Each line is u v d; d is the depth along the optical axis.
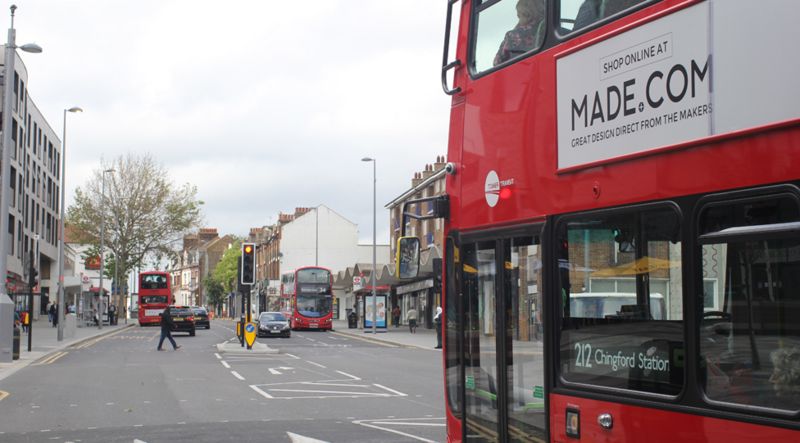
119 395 17.11
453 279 6.65
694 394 3.90
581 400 4.75
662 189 4.14
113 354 31.50
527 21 5.50
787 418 3.42
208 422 13.14
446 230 6.67
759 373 3.56
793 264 3.41
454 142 6.55
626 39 4.42
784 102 3.45
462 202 6.36
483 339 6.12
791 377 3.42
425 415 14.14
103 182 65.38
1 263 24.06
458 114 6.49
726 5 3.75
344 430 12.29
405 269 6.98
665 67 4.12
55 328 59.84
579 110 4.81
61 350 34.09
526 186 5.39
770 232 3.51
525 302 5.44
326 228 102.12
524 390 5.45
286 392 17.92
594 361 4.66
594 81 4.68
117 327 65.31
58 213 80.31
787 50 3.44
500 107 5.78
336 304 99.94
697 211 3.90
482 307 6.13
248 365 26.14
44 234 71.81
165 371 23.38
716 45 3.80
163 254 75.94
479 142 6.09
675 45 4.06
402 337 48.22
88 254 76.00
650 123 4.21
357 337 51.59
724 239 3.74
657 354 4.17
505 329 5.70
